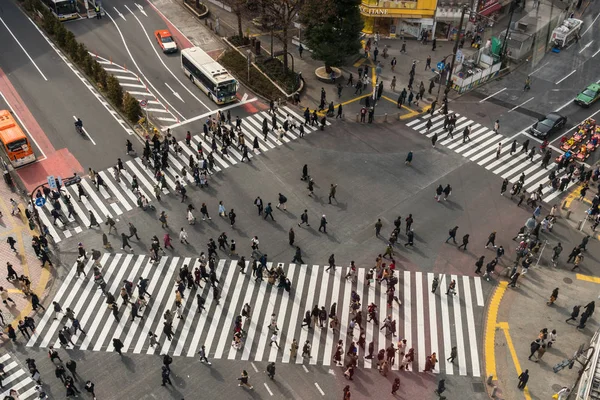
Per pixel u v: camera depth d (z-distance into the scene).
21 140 45.62
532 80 61.25
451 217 43.03
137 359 32.81
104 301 36.31
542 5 70.81
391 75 60.91
